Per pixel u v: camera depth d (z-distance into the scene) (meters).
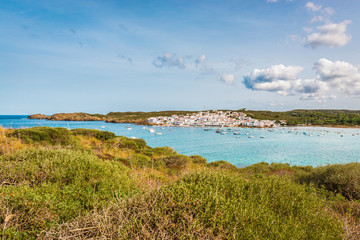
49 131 11.12
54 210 2.79
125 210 2.35
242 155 47.12
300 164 37.44
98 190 3.76
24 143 9.03
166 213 2.23
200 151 52.31
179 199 2.26
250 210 2.31
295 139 86.25
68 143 11.03
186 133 106.94
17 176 3.62
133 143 17.78
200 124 169.75
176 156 14.46
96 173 4.27
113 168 5.04
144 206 2.34
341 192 5.70
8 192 2.82
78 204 3.13
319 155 47.97
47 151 4.80
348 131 132.38
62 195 3.30
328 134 111.88
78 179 3.88
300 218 2.55
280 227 2.17
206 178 3.09
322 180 7.15
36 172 3.77
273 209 2.66
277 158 43.72
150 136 87.44
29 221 2.42
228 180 3.15
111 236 1.94
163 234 1.89
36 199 2.76
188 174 3.40
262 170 15.20
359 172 6.09
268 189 3.11
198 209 2.18
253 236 1.94
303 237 2.11
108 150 13.28
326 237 2.22
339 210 3.95
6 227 2.23
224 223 2.07
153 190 2.73
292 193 3.12
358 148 60.25
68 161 4.41
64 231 2.16
